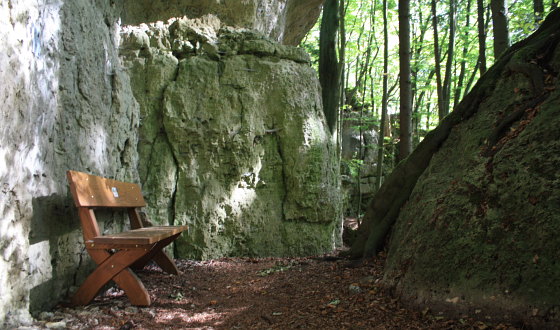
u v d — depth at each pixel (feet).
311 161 21.62
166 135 19.70
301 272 15.98
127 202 14.80
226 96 20.54
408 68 22.97
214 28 22.85
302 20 33.50
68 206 12.32
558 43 12.36
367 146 48.26
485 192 10.66
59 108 12.14
